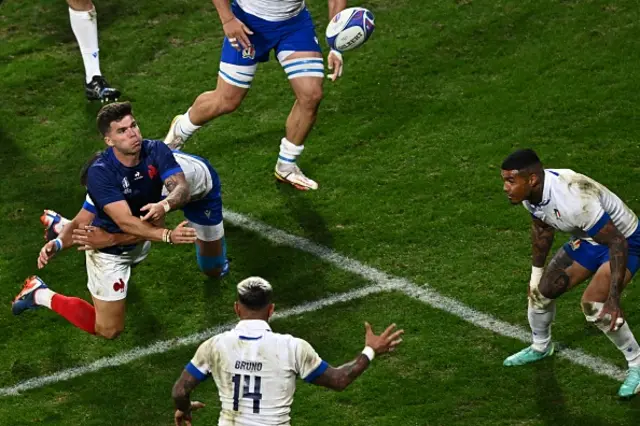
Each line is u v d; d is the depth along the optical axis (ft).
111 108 83.66
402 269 102.42
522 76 129.70
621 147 116.37
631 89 125.49
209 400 88.12
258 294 69.62
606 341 91.61
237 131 125.29
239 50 106.42
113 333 92.32
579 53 132.67
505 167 79.51
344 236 107.65
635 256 83.71
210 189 96.43
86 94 131.85
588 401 85.05
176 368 92.07
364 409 85.76
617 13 139.13
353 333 94.53
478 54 134.31
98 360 93.66
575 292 97.71
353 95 129.29
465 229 106.83
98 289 90.12
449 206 110.32
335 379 69.31
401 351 91.81
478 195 111.45
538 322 86.84
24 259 107.24
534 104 124.77
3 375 92.63
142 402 88.48
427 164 117.08
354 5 146.00
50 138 126.11
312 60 108.27
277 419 69.05
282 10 105.60
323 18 144.15
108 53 140.67
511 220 107.45
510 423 83.41
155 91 132.98
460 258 103.09
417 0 145.79
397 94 128.88
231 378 69.10
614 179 111.45
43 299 92.43
